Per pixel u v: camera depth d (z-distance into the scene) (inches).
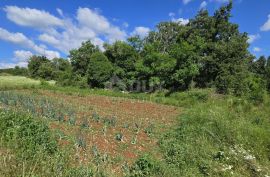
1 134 275.7
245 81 1425.9
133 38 1835.6
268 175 351.6
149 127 489.7
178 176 306.2
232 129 489.7
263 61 2508.6
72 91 1091.3
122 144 372.2
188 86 1562.5
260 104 850.8
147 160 301.1
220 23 1800.0
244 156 384.8
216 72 1646.2
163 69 1541.6
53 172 233.3
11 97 614.9
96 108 661.3
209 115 568.4
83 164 275.6
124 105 810.2
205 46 1675.7
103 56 1749.5
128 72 1768.0
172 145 392.8
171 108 845.8
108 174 267.1
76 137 342.0
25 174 215.0
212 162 365.4
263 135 480.7
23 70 3740.2
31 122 312.8
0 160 223.6
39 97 745.0
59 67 2994.6
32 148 259.9
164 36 2261.3
